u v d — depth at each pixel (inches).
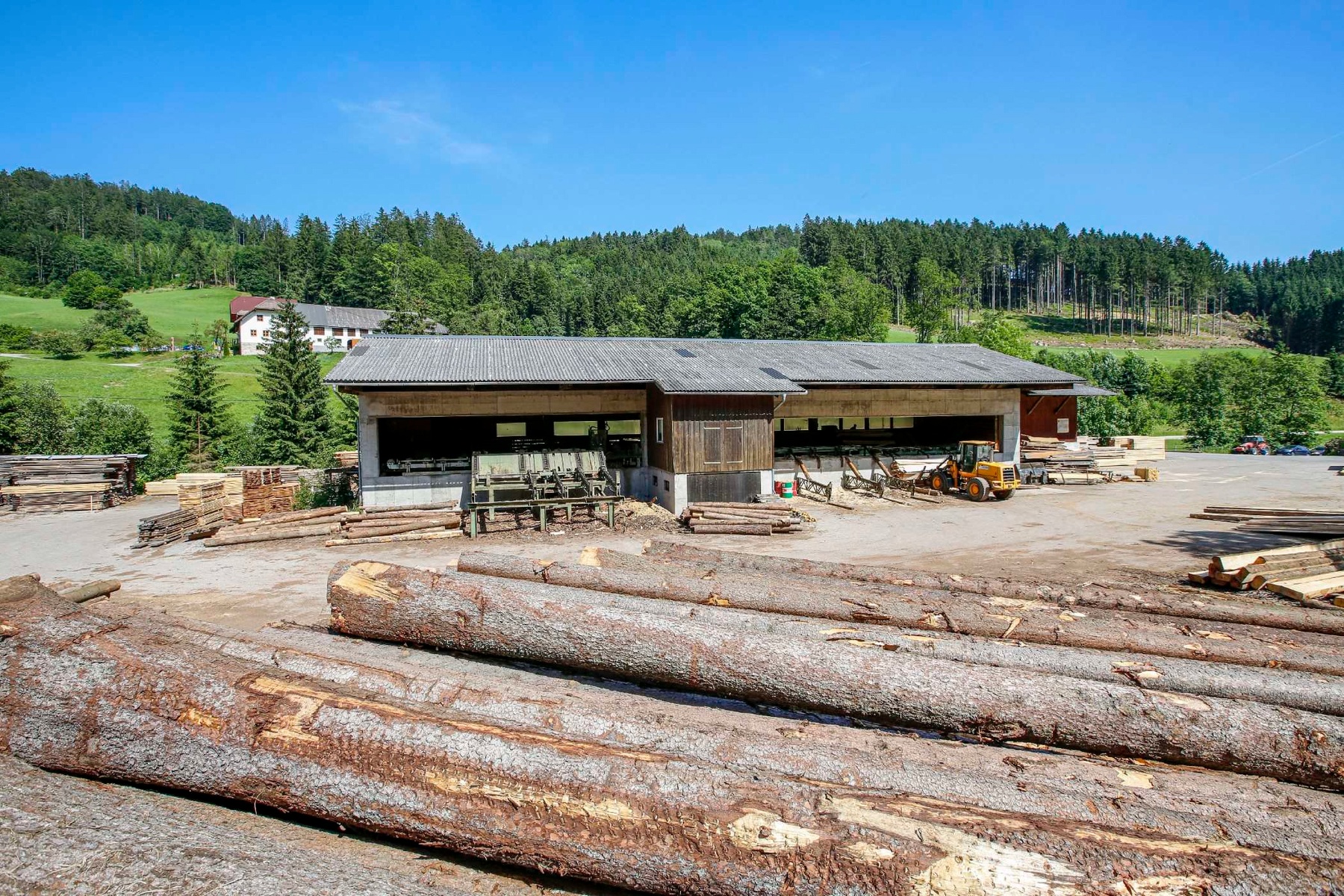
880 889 127.3
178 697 164.2
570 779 148.6
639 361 862.5
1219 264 6082.7
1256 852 133.3
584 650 230.2
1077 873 126.0
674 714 208.7
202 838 137.3
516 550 599.8
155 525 623.5
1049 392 1146.7
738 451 774.5
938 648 235.8
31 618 175.6
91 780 166.2
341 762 156.8
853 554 571.2
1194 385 2006.6
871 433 1146.0
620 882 144.1
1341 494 843.4
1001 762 178.9
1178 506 782.5
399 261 4532.5
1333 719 185.6
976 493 830.5
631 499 826.8
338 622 257.4
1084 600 323.0
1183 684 219.3
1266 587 396.2
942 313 3021.7
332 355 2906.0
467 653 254.7
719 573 309.4
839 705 208.4
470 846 150.8
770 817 137.5
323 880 127.9
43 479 903.1
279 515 700.7
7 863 123.0
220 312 4259.4
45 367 2256.4
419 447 898.1
